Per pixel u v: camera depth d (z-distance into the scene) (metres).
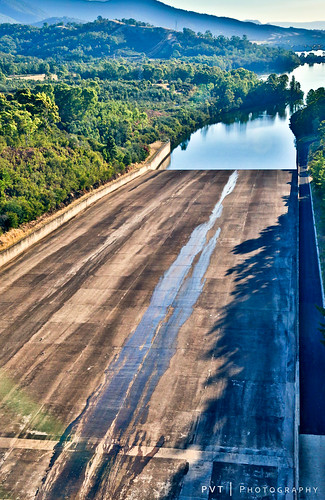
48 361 37.44
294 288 44.84
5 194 64.38
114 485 27.08
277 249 52.53
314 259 50.03
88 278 49.62
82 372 35.97
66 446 29.81
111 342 39.12
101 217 66.88
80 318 42.72
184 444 29.31
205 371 35.16
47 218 64.56
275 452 28.34
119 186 81.56
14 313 44.22
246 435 29.61
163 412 31.80
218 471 27.47
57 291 47.56
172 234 58.84
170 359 36.69
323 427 29.70
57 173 73.50
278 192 71.44
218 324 40.38
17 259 55.41
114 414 31.94
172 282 47.41
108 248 56.31
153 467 28.00
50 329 41.47
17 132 80.38
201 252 53.28
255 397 32.47
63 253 56.03
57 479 27.70
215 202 69.19
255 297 43.75
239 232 57.75
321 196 65.31
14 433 31.00
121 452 29.12
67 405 32.97
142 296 45.38
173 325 40.72
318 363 35.28
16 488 27.28
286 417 30.69
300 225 58.84
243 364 35.59
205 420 30.92
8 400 33.72
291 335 38.44
